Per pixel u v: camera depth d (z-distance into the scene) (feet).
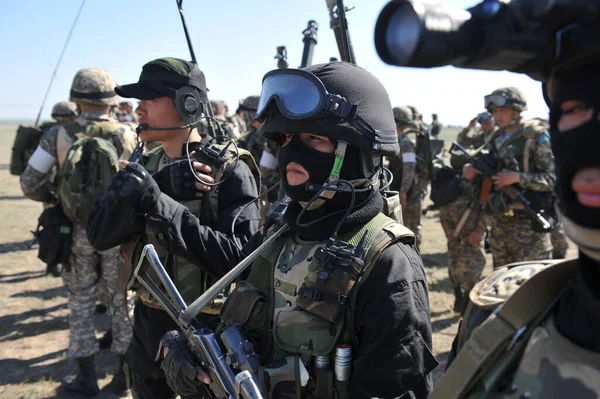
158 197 6.79
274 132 5.20
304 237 5.15
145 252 5.88
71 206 11.12
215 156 7.49
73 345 11.94
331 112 4.73
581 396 2.55
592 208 2.22
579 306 2.68
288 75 4.96
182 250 6.67
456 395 3.08
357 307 4.62
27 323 16.75
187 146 7.44
